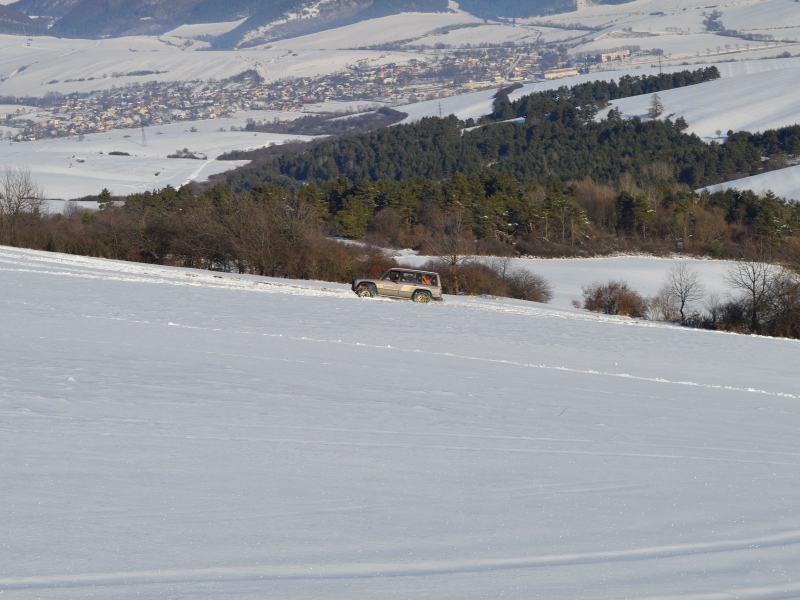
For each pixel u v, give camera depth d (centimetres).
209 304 4772
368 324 4516
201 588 957
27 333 2995
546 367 3484
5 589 923
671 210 18450
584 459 1723
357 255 9544
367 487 1396
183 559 1041
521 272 10550
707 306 9400
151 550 1061
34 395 1881
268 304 5056
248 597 938
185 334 3422
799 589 1048
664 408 2583
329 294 6269
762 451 1983
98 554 1037
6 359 2348
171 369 2442
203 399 2019
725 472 1700
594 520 1302
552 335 4847
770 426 2398
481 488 1441
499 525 1249
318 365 2869
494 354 3800
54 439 1531
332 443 1686
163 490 1298
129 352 2738
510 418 2138
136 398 1956
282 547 1105
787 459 1902
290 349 3259
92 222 10581
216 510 1227
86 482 1305
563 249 16062
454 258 9538
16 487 1252
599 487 1503
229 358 2825
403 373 2859
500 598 979
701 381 3522
